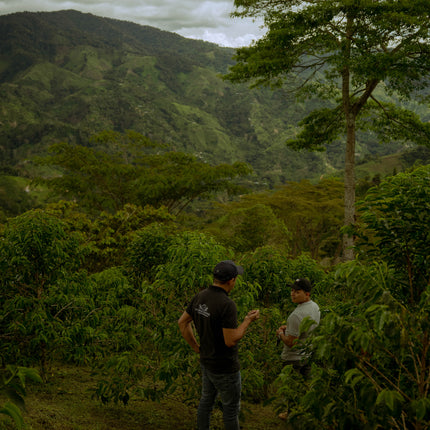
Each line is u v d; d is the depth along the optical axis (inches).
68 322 195.9
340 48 567.5
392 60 541.0
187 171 1059.3
